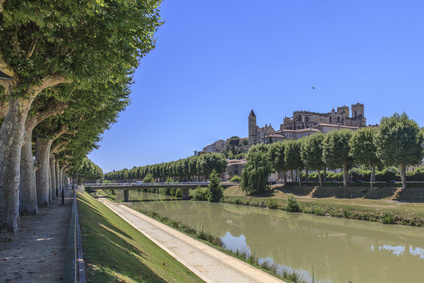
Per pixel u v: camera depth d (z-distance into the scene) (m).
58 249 10.88
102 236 13.27
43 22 10.95
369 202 50.25
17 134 13.63
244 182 76.94
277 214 54.59
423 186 46.72
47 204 25.58
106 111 26.09
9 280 7.66
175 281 11.99
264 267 21.53
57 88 16.20
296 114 185.25
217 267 19.05
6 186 13.37
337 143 60.59
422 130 53.81
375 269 23.77
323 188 65.19
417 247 29.58
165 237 27.88
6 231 13.35
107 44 13.53
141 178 188.00
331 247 30.89
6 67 12.59
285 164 75.56
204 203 78.50
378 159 55.62
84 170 109.75
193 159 117.62
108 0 13.04
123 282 8.21
